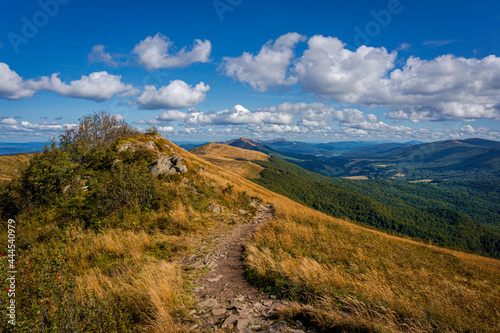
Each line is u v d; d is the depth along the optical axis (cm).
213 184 2045
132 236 937
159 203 1309
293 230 1202
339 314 430
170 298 507
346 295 495
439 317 445
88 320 387
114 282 588
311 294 533
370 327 378
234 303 529
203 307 516
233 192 2042
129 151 1928
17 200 1174
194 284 645
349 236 1396
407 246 1750
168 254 847
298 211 2170
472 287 908
